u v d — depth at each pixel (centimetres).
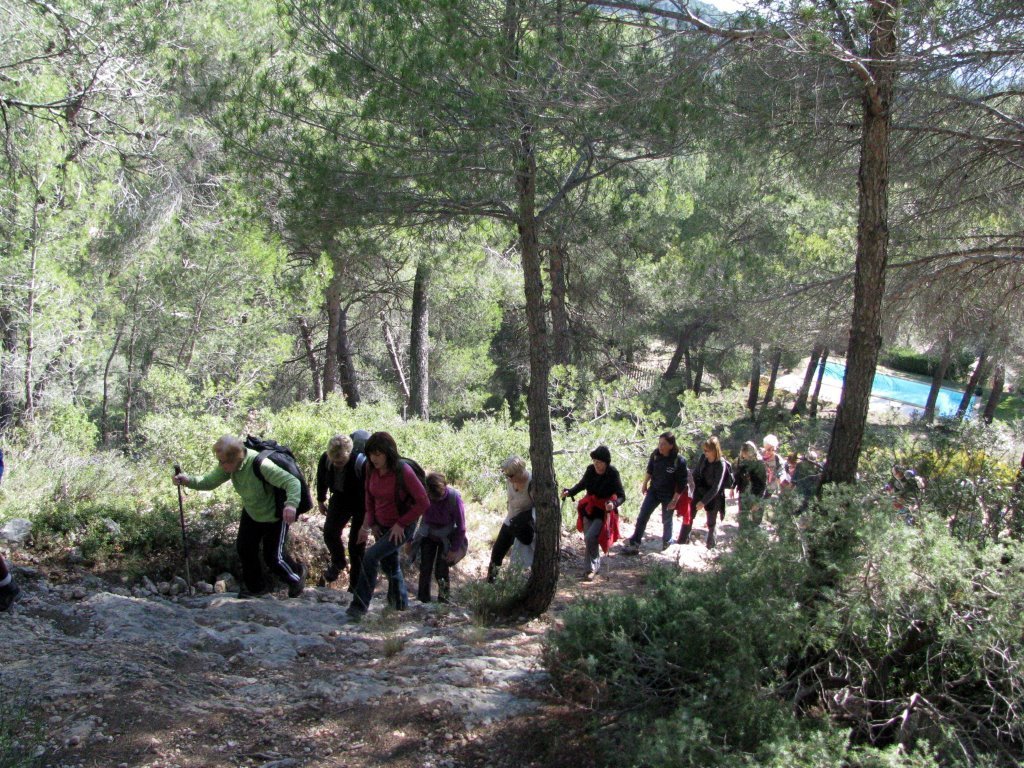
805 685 448
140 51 1122
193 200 1524
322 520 905
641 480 1348
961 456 628
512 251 1436
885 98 544
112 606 603
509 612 721
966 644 398
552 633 515
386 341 2580
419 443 1273
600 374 1972
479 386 2578
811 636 414
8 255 1218
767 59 602
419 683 515
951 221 921
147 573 713
